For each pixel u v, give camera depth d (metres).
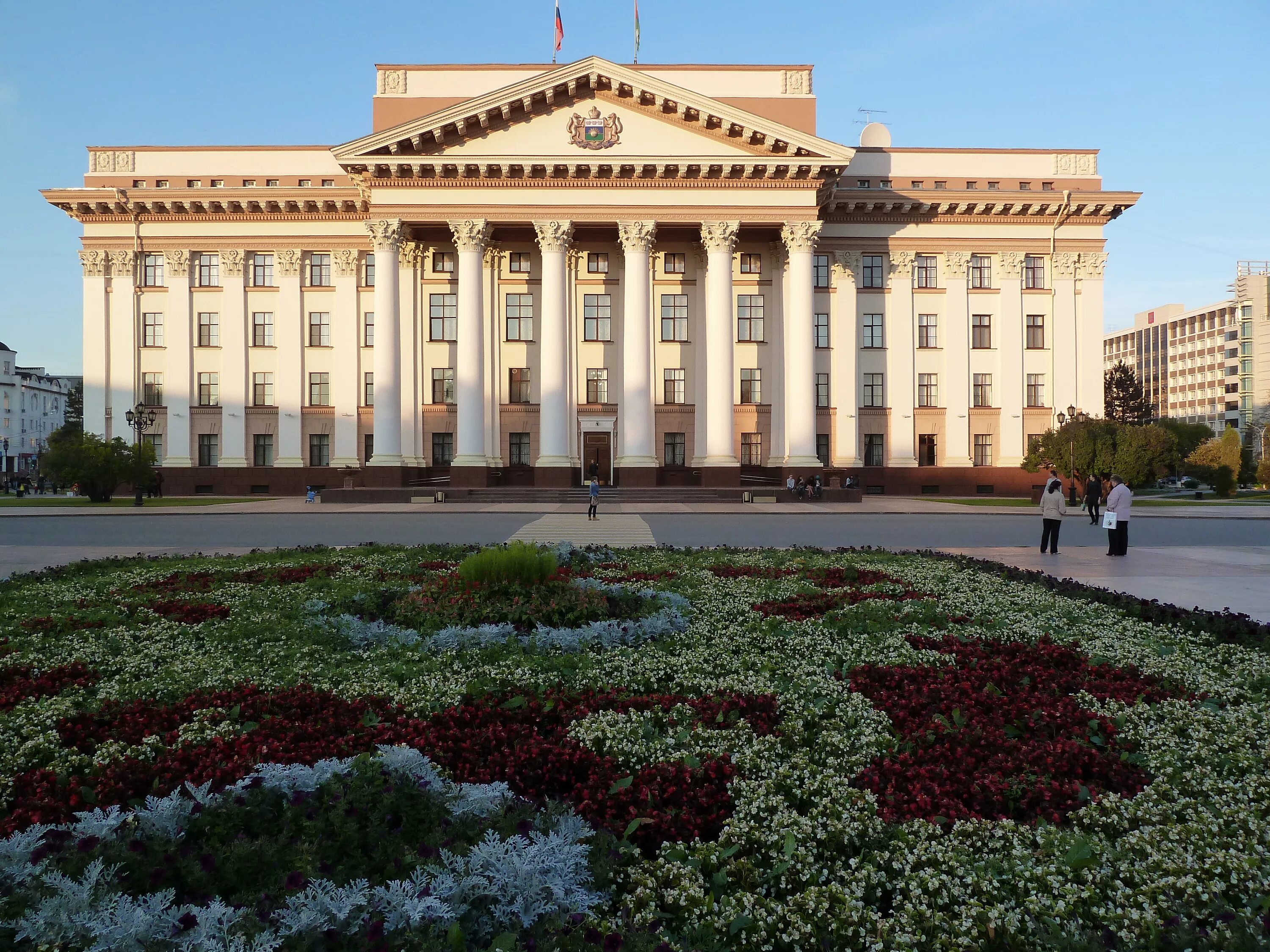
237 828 4.12
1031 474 47.06
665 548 17.08
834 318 47.34
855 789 5.10
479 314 41.00
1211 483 60.66
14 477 76.25
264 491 47.50
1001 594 11.74
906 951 3.66
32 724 6.30
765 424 45.75
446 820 4.23
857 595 11.25
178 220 47.59
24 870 3.62
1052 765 5.45
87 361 47.78
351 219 47.19
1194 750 5.80
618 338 45.09
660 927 3.73
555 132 40.97
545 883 3.65
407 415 44.59
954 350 48.09
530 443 45.12
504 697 6.91
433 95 42.81
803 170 40.78
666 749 5.74
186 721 6.42
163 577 13.45
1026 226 48.22
